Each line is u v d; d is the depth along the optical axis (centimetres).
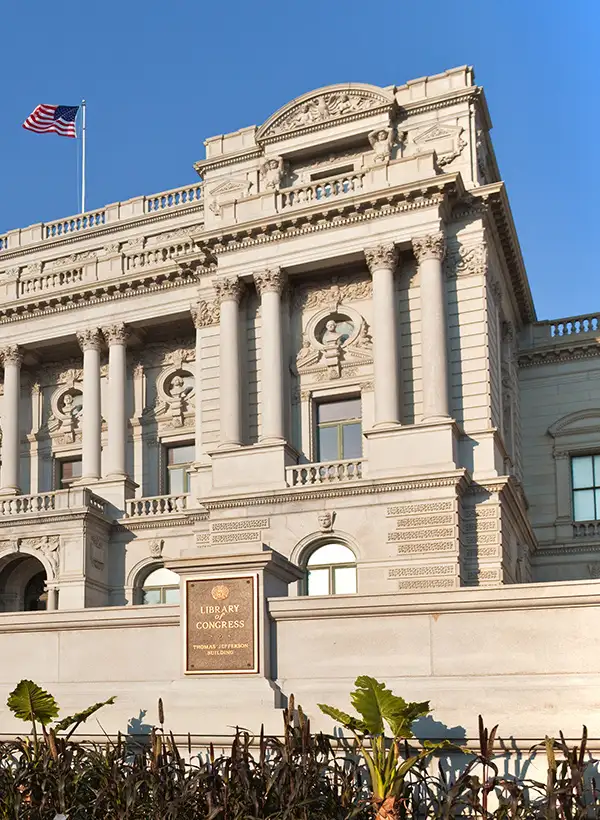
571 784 1251
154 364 4575
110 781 1370
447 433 3369
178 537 4012
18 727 1775
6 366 4625
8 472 4509
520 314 4766
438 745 1406
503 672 1554
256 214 3900
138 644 1775
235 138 4306
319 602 1670
